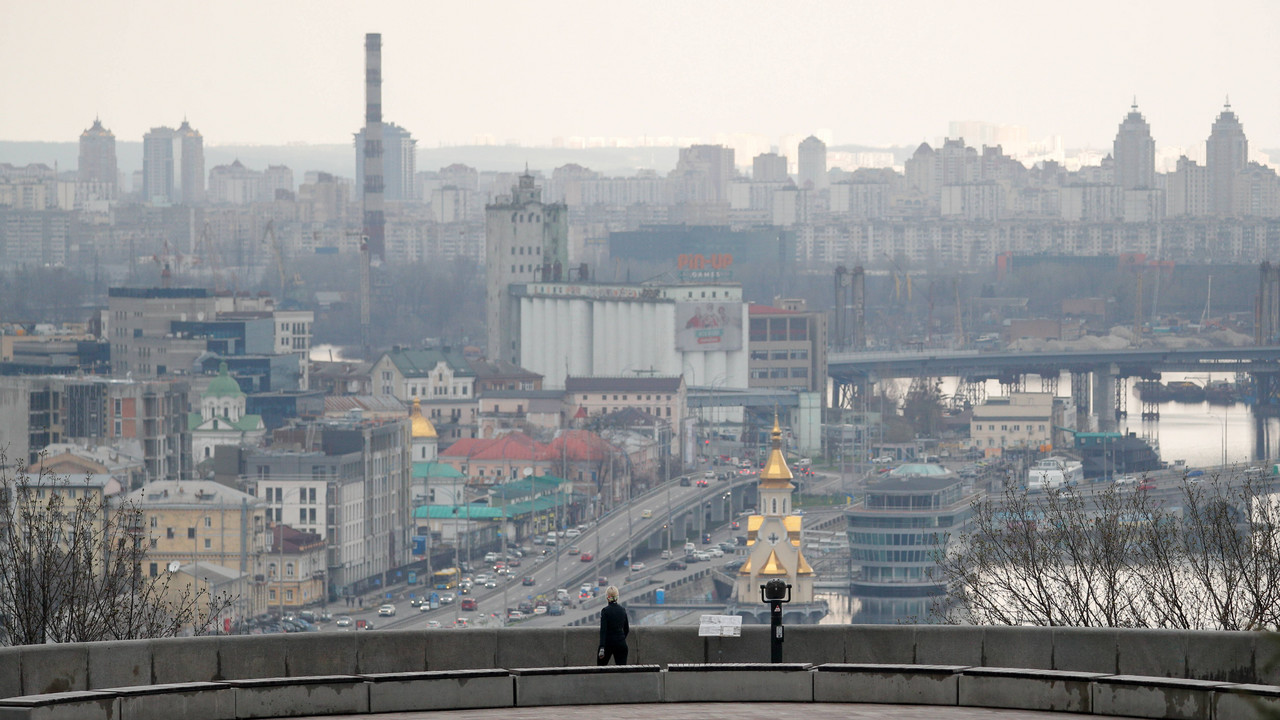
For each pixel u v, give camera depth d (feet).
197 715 560.20
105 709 546.26
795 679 589.73
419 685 576.61
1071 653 602.44
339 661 616.80
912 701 581.12
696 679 590.55
